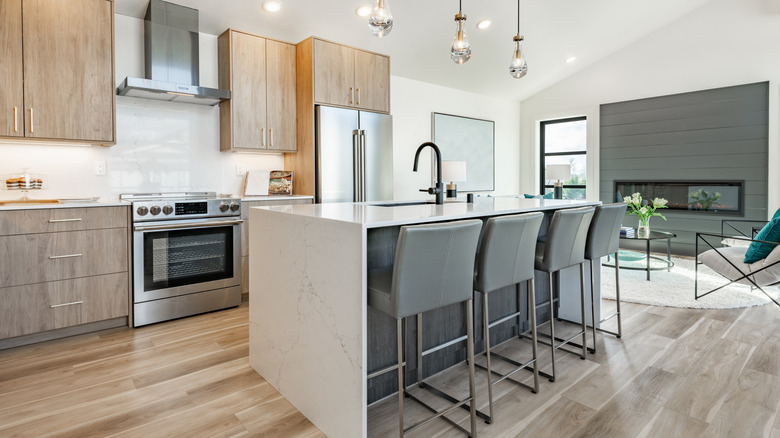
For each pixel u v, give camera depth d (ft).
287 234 6.65
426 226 5.14
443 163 17.84
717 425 5.91
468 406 6.57
